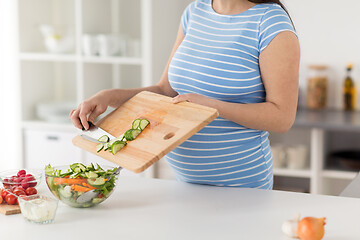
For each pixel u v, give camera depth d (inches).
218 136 60.6
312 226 43.8
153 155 50.3
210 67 61.0
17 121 135.9
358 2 126.5
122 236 46.3
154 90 69.9
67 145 131.6
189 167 62.7
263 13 59.6
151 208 53.9
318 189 117.1
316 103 130.6
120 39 129.5
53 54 133.4
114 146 53.1
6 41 148.6
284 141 133.1
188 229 47.9
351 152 125.5
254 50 59.6
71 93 149.2
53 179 52.7
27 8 136.6
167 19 131.0
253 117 56.4
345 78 128.9
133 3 139.3
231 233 46.9
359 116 119.4
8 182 56.2
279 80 57.3
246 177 62.4
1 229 48.1
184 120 53.4
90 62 134.6
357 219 50.3
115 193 59.3
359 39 127.9
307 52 131.9
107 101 64.1
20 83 135.7
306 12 130.3
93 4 134.2
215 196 57.9
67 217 51.3
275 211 52.7
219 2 63.5
